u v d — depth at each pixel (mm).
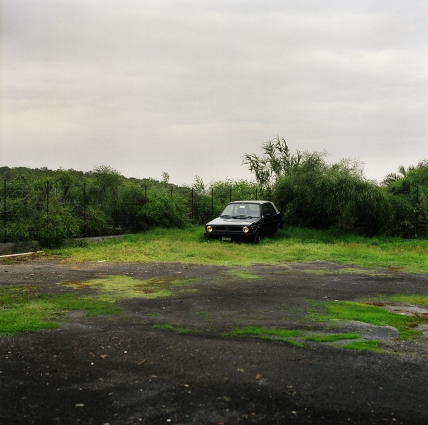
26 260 13008
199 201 24125
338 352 5477
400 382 4641
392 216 19141
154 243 16578
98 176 21172
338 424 3807
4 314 6906
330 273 11305
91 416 3906
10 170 22500
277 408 4055
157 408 4039
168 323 6617
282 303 7969
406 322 6859
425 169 22453
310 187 20500
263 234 18297
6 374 4719
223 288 9234
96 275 10617
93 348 5500
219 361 5117
